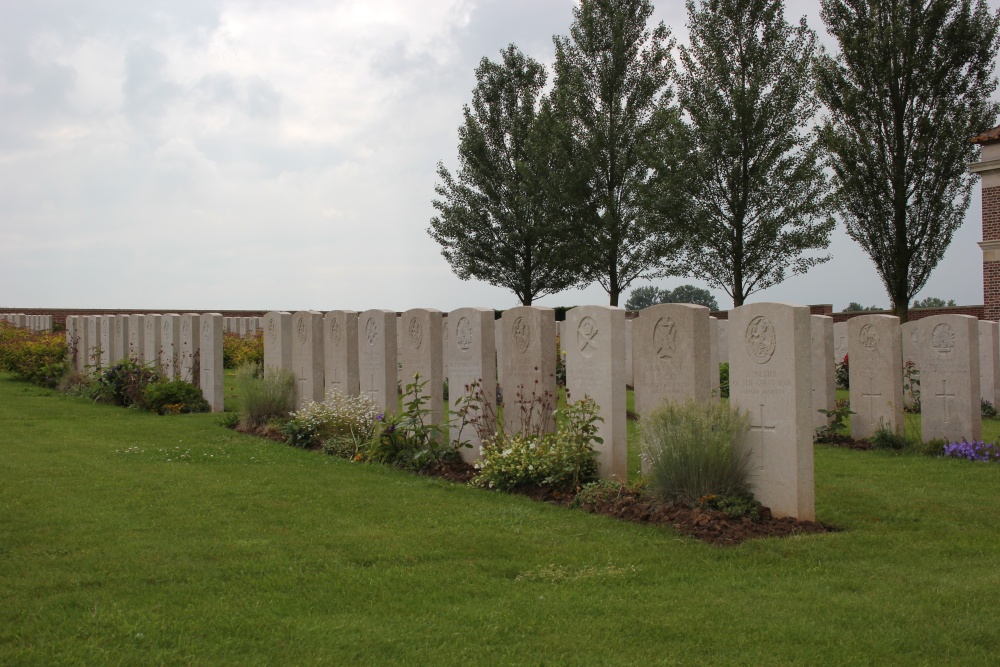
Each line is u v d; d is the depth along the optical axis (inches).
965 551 286.0
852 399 581.9
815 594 238.4
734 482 335.3
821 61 1299.2
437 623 215.9
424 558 276.4
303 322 627.5
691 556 278.5
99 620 214.1
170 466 443.2
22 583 243.0
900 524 328.5
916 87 1251.8
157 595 235.1
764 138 1256.8
